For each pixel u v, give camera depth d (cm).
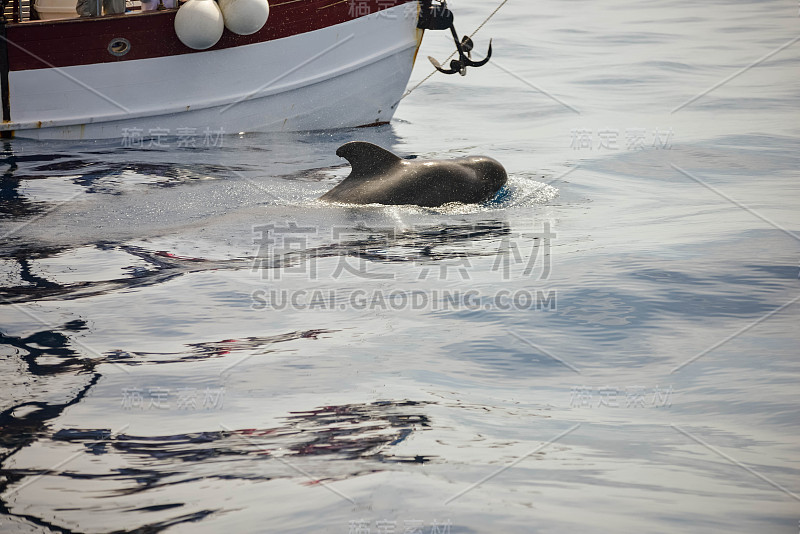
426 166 3834
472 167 3891
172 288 2848
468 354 2367
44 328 2514
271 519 1535
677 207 3891
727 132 5588
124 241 3328
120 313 2634
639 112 6294
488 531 1498
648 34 9488
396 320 2603
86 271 3012
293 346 2400
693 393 2128
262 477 1688
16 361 2281
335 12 5500
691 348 2416
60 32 4938
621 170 4603
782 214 3762
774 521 1549
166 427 1909
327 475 1695
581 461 1767
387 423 1938
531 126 5875
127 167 4509
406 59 5819
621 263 3094
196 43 5119
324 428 1908
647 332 2523
